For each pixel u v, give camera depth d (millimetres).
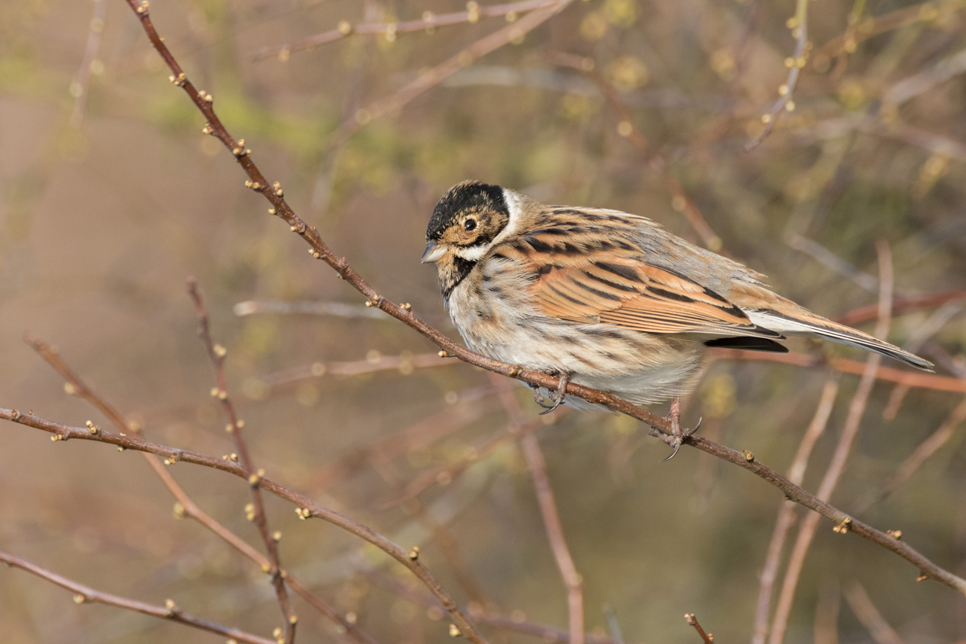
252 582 11898
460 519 14641
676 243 8156
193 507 6617
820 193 11781
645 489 14227
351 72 12688
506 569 13930
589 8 12898
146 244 15875
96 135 16438
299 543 12898
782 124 10953
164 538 12859
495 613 8922
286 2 12070
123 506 13617
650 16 13188
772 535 13211
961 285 12414
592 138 12281
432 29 8859
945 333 11234
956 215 12086
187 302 13617
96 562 13469
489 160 13273
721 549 13500
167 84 12891
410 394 14805
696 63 12898
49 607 12961
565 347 7801
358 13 14258
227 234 14930
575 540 14016
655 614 13312
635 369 7742
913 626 12422
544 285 7863
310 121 13062
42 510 13312
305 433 14492
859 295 11883
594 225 8297
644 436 11930
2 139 16750
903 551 6168
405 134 13398
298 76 14328
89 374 15328
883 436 12711
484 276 8039
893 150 12047
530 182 13312
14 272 13406
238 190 16000
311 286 14617
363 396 14688
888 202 11875
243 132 12875
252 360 12258
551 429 11961
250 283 13773
